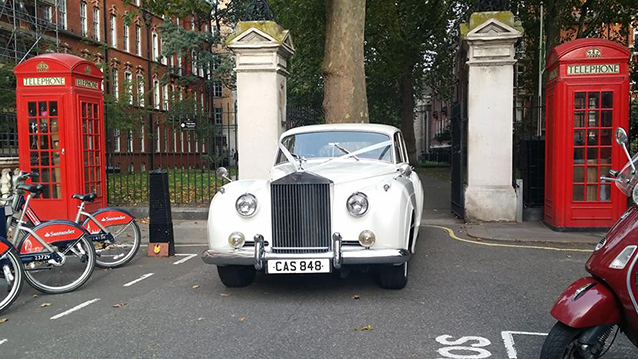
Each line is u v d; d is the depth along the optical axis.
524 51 24.33
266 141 11.26
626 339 4.50
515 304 5.51
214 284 6.61
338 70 11.68
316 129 7.39
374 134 7.20
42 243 6.27
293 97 30.27
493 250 8.20
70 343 4.65
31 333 4.95
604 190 9.29
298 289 6.27
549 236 8.99
